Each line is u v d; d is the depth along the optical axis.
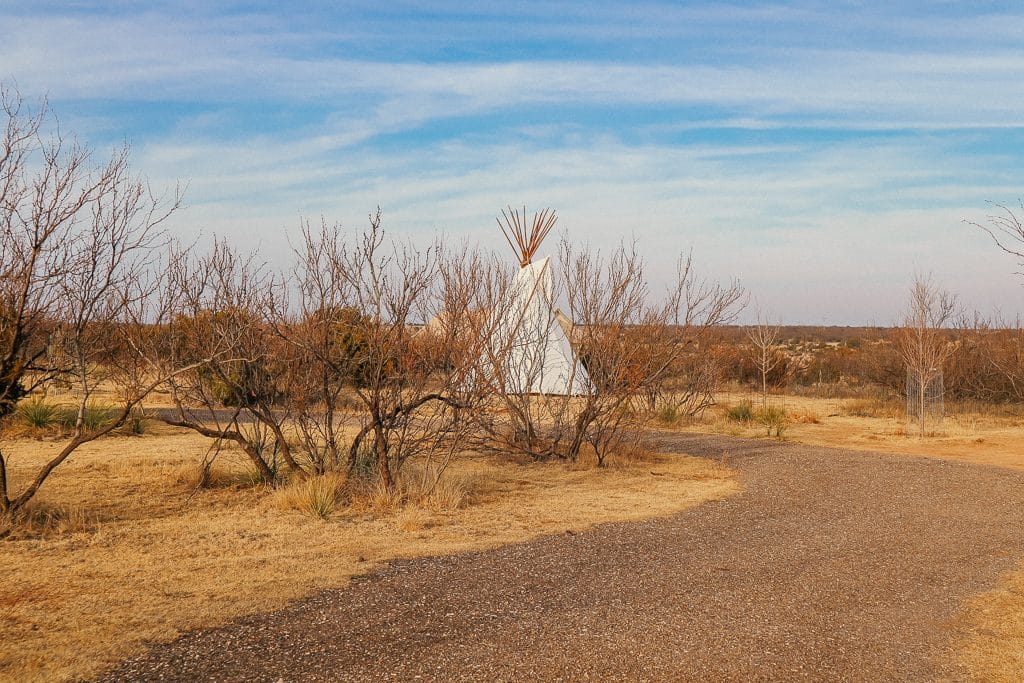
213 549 7.40
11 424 14.59
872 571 7.16
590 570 7.00
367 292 10.34
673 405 21.31
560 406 14.41
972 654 5.15
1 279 7.95
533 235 17.08
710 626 5.61
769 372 35.41
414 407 10.56
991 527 9.07
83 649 4.95
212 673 4.64
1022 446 17.39
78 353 8.38
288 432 14.20
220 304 10.09
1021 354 26.59
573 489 11.16
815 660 5.00
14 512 8.03
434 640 5.23
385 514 9.18
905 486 11.68
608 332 13.54
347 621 5.55
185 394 10.71
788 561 7.45
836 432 19.94
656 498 10.62
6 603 5.77
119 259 8.41
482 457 13.36
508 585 6.48
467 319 11.65
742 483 11.91
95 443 13.79
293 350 10.45
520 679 4.63
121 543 7.54
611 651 5.08
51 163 8.05
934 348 21.94
